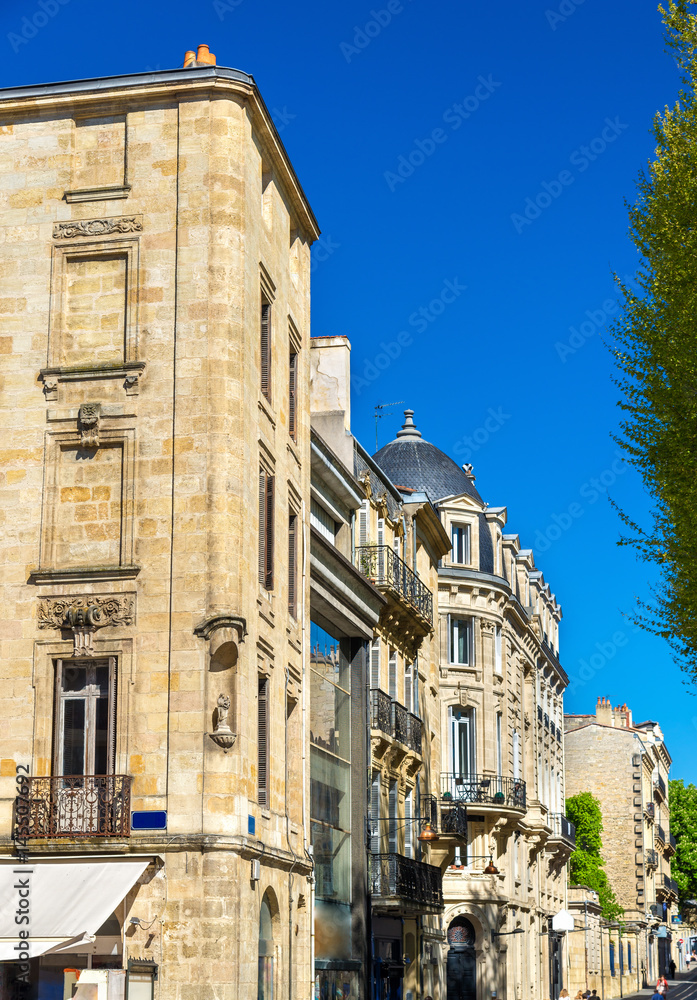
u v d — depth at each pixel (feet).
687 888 424.46
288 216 93.86
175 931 67.82
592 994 161.48
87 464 75.97
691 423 67.36
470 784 170.30
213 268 76.38
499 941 172.14
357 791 112.68
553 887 229.04
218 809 69.46
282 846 82.38
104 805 69.97
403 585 129.80
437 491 181.68
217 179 77.56
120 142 79.92
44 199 79.66
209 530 73.00
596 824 306.96
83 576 73.87
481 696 175.52
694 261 68.03
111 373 76.07
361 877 110.73
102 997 62.85
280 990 79.46
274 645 83.30
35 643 73.97
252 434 79.25
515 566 213.66
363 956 108.99
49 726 72.90
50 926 65.31
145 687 71.61
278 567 85.66
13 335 78.23
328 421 121.60
